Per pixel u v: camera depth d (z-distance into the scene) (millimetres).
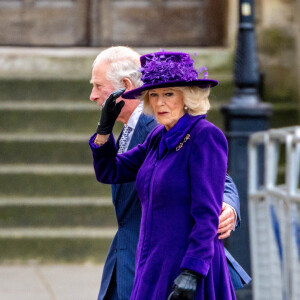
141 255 11883
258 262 18891
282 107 31297
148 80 11922
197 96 11875
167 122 11938
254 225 19078
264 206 18500
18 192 28656
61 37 35031
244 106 20641
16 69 31891
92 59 32219
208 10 35000
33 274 25672
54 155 29797
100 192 28969
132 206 13789
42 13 34969
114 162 13070
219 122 30984
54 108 30656
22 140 29688
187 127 11867
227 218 12336
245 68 21312
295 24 31719
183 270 11234
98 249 27156
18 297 22891
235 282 12859
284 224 16781
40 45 34969
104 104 12555
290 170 16406
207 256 11242
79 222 27953
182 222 11594
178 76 11734
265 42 31672
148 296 11656
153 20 35125
